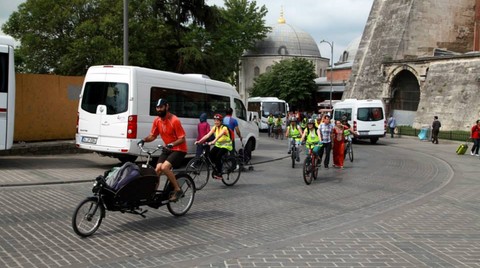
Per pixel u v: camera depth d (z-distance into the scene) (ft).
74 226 22.59
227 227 25.95
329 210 31.53
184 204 28.81
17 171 43.27
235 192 37.86
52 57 106.52
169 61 94.22
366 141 118.21
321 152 49.80
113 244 22.04
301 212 30.66
